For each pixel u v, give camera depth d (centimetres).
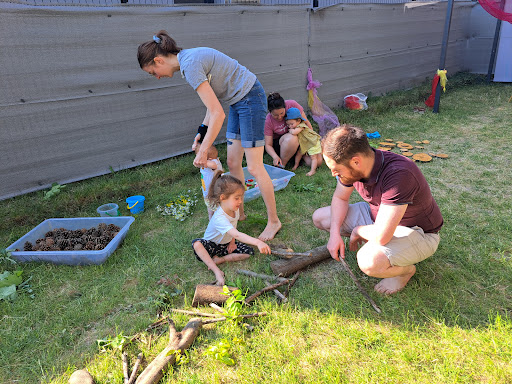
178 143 529
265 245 275
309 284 270
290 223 359
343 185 258
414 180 211
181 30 486
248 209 390
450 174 448
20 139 405
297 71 647
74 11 405
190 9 484
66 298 270
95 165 463
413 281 267
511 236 315
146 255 317
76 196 414
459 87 924
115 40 440
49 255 298
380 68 821
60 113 423
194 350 218
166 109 504
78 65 422
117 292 272
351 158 206
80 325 246
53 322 249
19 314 256
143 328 239
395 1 912
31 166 419
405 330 226
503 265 280
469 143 548
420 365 203
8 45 378
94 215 392
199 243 292
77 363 218
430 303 246
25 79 394
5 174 405
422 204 225
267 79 605
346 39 719
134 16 446
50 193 407
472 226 333
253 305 254
